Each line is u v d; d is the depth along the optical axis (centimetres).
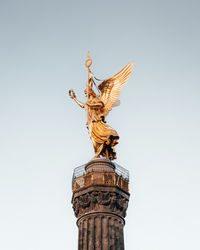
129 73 5691
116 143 5162
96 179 4759
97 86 5622
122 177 4903
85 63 5703
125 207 4775
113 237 4494
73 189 4856
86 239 4475
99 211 4603
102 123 5262
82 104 5541
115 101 5556
